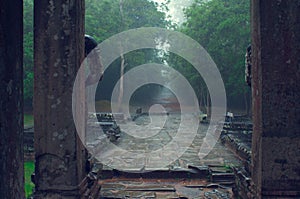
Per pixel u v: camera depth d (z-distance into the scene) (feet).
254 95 16.20
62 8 16.22
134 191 24.95
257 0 15.23
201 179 28.71
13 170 7.72
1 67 7.21
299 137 14.79
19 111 8.09
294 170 14.79
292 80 14.78
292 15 14.73
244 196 18.60
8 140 7.48
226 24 68.33
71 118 16.30
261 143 14.99
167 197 23.57
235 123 50.78
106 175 28.68
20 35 8.16
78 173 16.47
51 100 16.34
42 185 16.29
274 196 14.82
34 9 16.35
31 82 60.75
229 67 72.08
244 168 20.77
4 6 7.35
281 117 14.87
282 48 14.79
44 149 16.33
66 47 16.25
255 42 15.74
